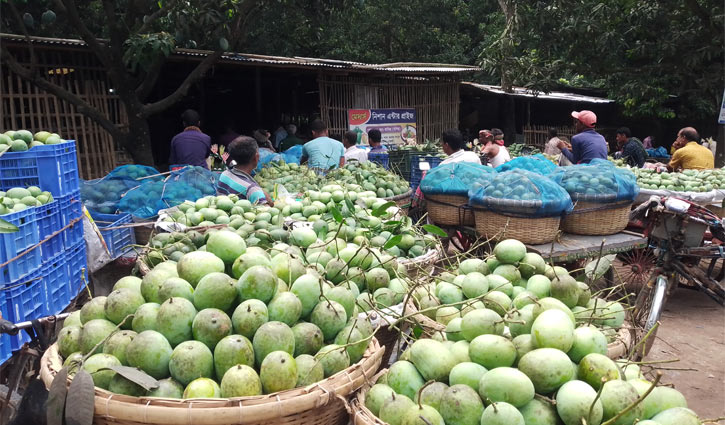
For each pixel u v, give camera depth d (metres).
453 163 5.63
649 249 5.55
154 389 1.86
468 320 2.35
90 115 7.48
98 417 1.80
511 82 12.83
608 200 4.95
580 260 5.11
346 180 6.40
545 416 1.92
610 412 1.89
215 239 2.51
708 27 10.55
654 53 11.77
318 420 1.96
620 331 2.77
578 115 7.26
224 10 7.93
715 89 11.31
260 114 11.59
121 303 2.20
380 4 19.53
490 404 1.91
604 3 11.24
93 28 11.97
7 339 2.72
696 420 1.87
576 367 2.14
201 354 1.95
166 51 6.90
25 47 8.02
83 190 5.01
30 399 2.04
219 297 2.14
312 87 14.54
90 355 2.06
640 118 18.83
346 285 2.80
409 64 13.48
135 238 4.81
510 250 3.12
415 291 3.04
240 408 1.75
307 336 2.17
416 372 2.18
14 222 2.81
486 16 20.53
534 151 12.04
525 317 2.47
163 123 12.77
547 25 11.63
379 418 1.98
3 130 8.26
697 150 8.05
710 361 4.61
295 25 15.58
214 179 5.51
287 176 6.39
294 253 3.02
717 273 6.80
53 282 3.28
